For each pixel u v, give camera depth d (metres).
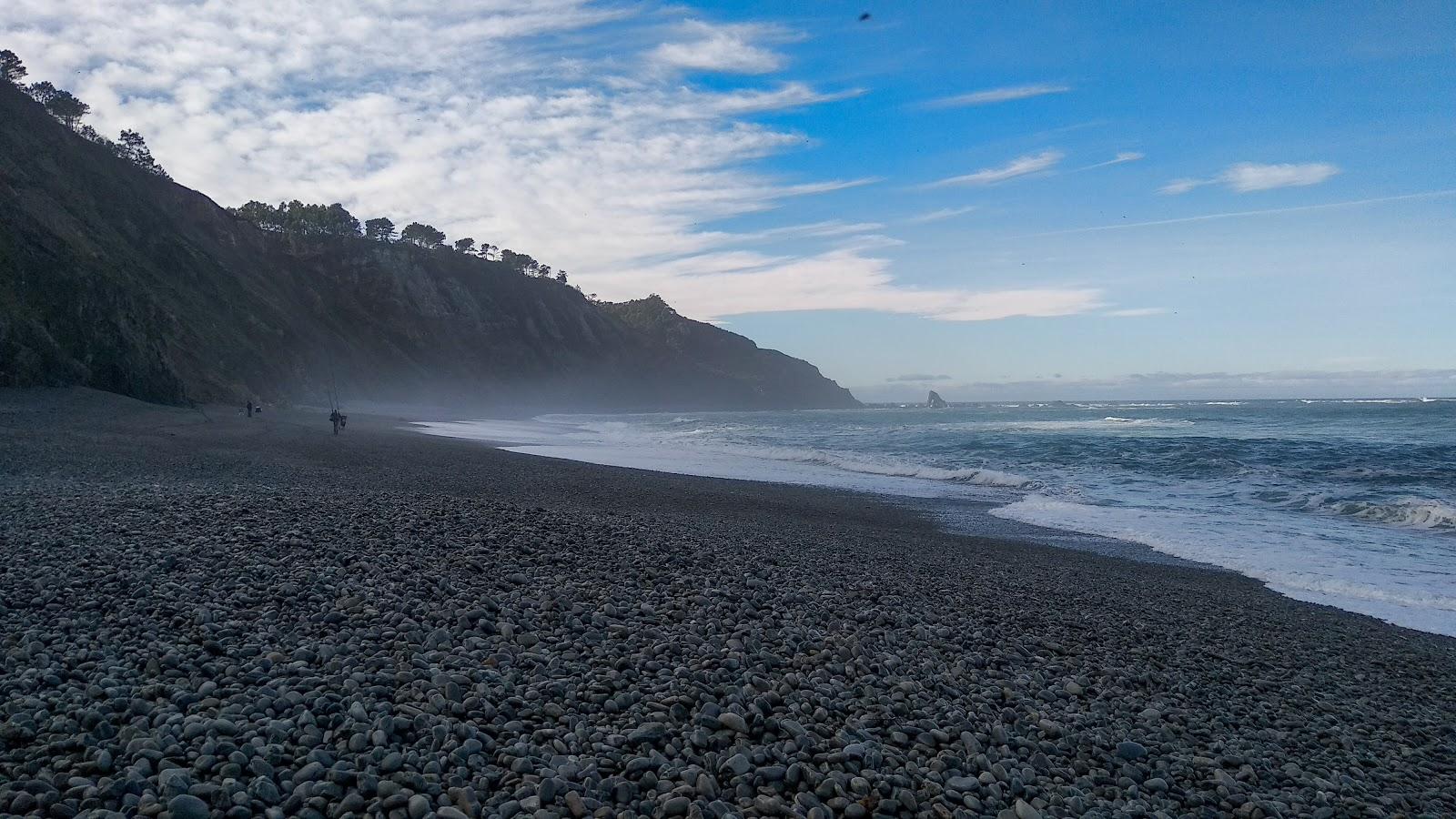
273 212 120.31
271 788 3.74
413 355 111.56
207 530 8.87
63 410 36.56
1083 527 17.52
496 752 4.42
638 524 12.77
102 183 70.19
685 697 5.33
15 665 4.95
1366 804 5.21
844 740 5.03
